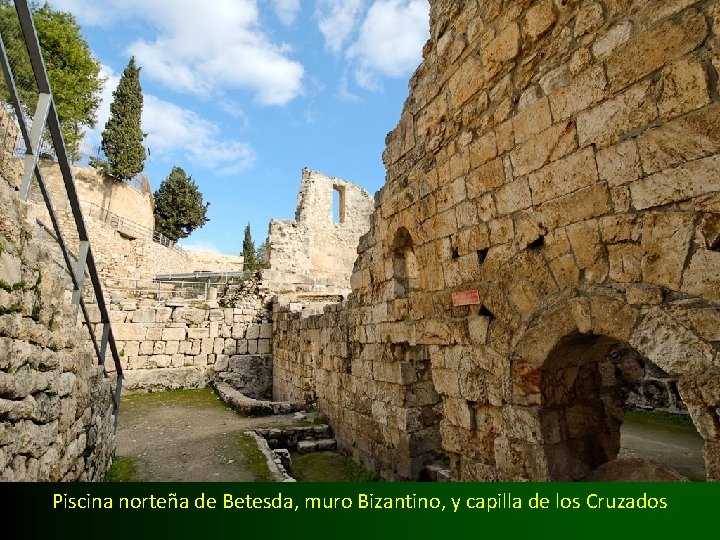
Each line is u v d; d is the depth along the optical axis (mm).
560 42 3463
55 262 4117
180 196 39188
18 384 3084
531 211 3609
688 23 2621
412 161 5574
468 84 4465
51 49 24750
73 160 26703
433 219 4934
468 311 4320
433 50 5191
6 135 3197
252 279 17797
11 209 3127
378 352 7258
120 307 15023
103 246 23891
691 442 7453
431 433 6555
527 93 3717
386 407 6957
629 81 2908
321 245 23562
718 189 2434
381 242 7090
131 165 29578
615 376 4102
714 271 2441
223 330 16203
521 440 3666
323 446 8789
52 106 3865
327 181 24750
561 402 3697
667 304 2629
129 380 14531
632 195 2854
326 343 9781
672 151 2646
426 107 5211
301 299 16641
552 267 3414
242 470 6293
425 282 5027
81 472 4770
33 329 3381
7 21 4543
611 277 2971
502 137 3945
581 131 3207
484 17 4273
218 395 13750
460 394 4379
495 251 3986
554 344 3352
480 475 4113
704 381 2436
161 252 29438
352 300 8344
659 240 2693
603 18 3131
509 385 3781
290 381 13742
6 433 2920
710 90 2494
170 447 7734
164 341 15359
